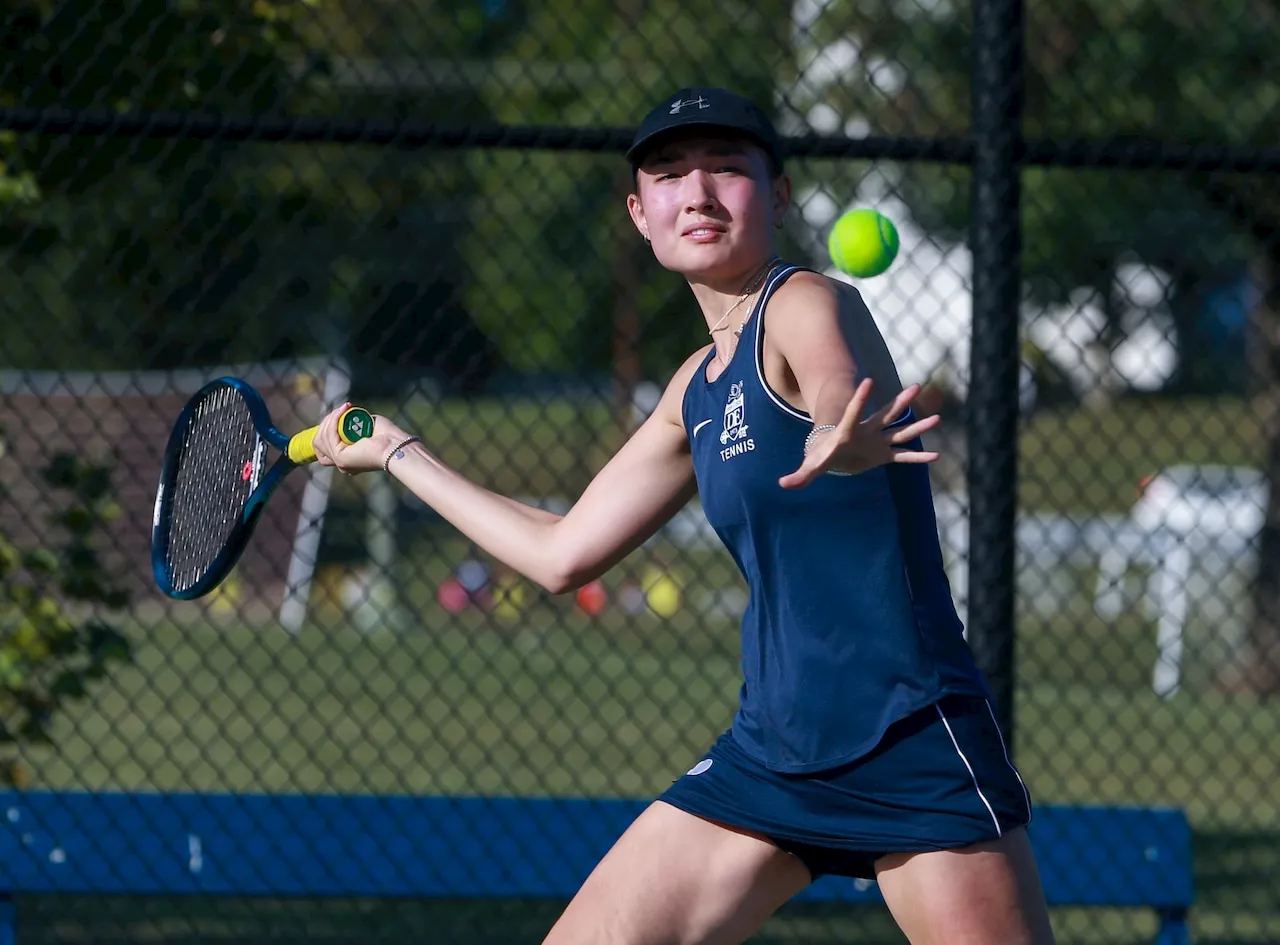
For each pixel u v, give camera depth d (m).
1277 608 39.56
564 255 50.34
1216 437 41.50
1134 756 33.38
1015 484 16.41
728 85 31.83
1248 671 39.66
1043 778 31.25
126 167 20.50
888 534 10.27
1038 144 16.33
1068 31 40.50
